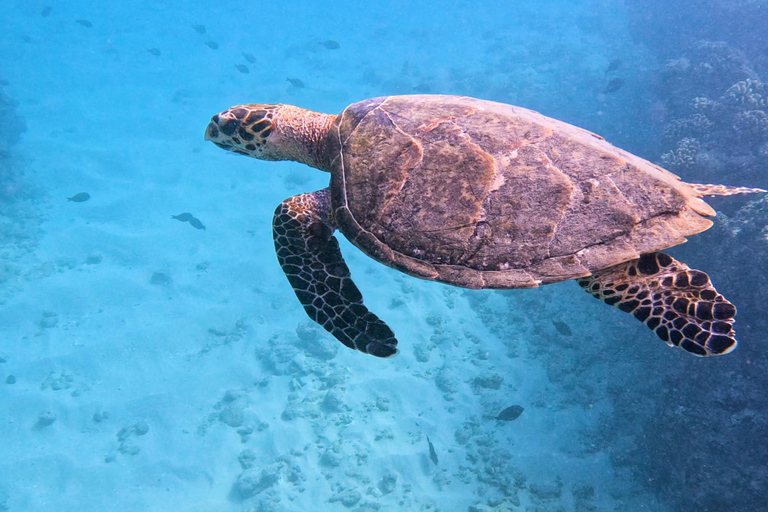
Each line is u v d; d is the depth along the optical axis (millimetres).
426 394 14625
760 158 13711
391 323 16969
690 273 3297
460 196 3422
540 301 16922
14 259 20391
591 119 26453
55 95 34188
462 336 16562
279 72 39281
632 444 12352
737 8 24422
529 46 39438
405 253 3480
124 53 43219
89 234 21812
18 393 14945
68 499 12234
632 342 14320
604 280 3494
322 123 4836
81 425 14156
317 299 3943
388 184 3625
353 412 14180
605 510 11320
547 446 12875
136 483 12633
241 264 20312
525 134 3600
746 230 11586
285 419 14102
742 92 16156
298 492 12188
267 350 16438
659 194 3352
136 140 28969
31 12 57656
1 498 12195
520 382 14727
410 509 11648
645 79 27031
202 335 17219
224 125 5141
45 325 17297
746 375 10703
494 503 11562
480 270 3301
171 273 19844
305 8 64875
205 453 13383
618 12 42062
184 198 24391
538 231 3275
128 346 16609
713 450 10516
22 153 26750
